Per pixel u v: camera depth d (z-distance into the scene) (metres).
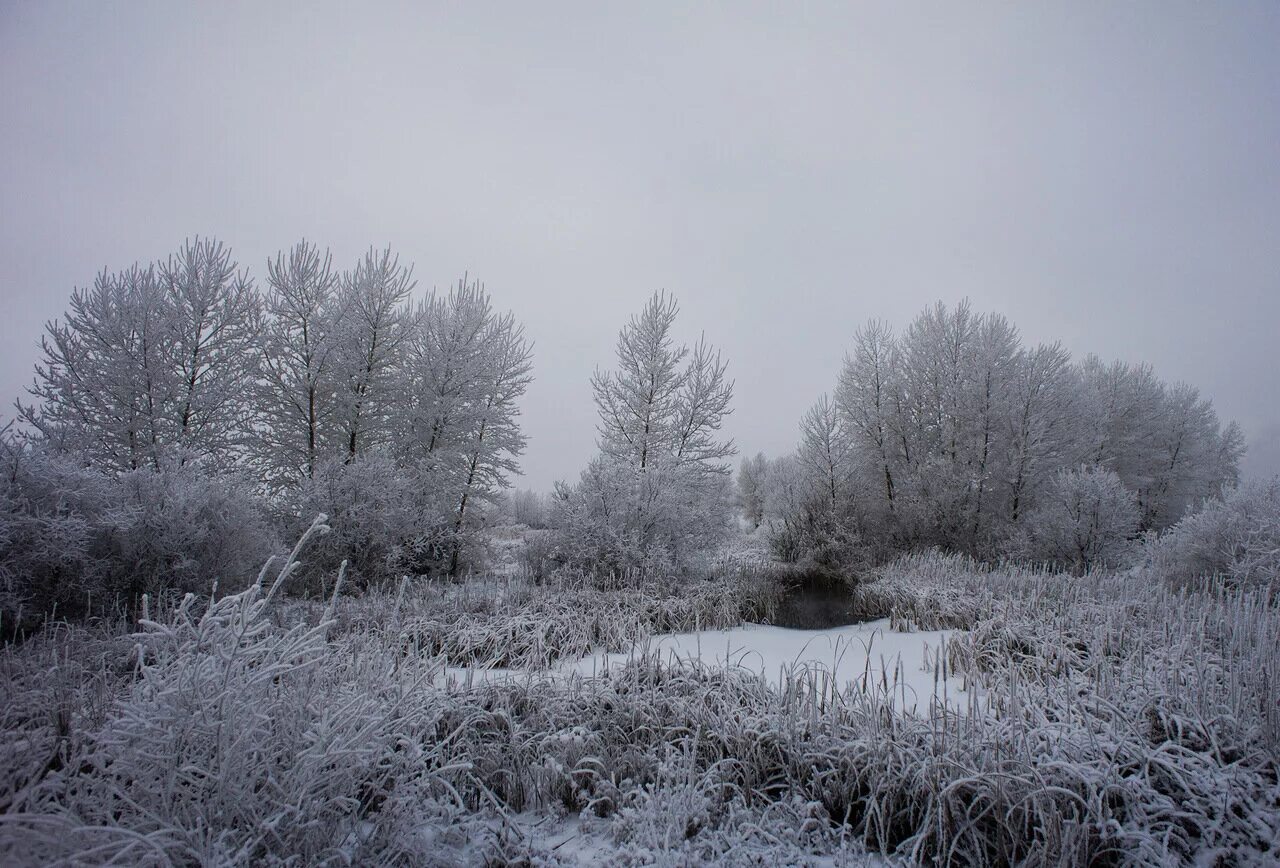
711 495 12.84
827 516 14.79
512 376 14.50
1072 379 18.52
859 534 14.98
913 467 16.58
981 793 2.84
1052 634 5.66
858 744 3.31
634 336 14.19
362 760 2.56
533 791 3.33
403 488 11.10
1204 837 2.68
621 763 3.54
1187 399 22.72
